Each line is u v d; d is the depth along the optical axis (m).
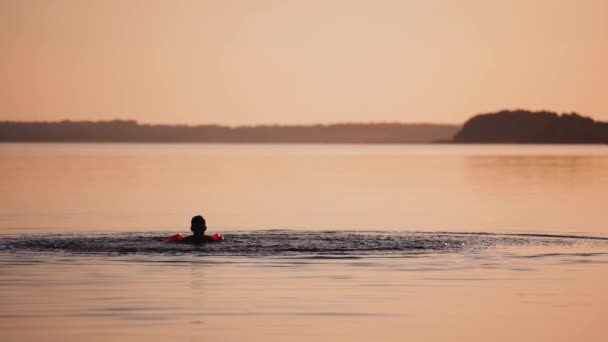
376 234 106.75
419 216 138.38
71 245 93.81
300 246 94.31
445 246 95.69
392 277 76.19
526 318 61.53
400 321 60.38
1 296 67.12
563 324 59.84
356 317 61.34
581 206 156.12
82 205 155.75
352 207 155.38
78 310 62.62
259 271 78.81
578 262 85.19
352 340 55.38
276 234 105.38
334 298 67.25
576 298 68.00
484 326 59.19
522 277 76.75
